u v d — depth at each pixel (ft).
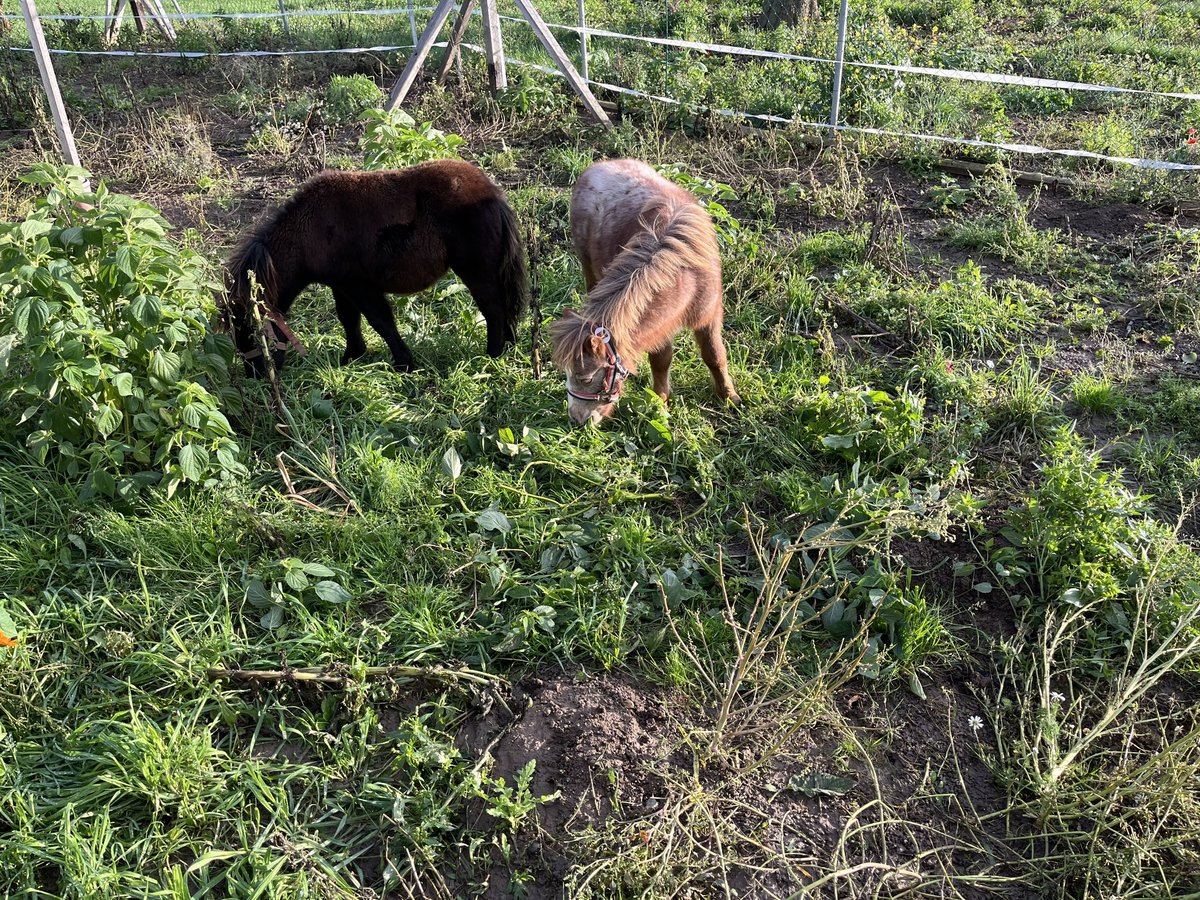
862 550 12.93
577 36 34.81
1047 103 28.73
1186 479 14.34
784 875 9.58
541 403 15.85
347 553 13.01
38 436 13.50
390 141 20.85
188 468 13.17
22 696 10.71
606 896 9.25
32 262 13.08
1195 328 17.72
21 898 9.13
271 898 9.07
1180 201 22.03
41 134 27.43
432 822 9.75
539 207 22.31
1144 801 10.05
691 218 13.79
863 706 11.35
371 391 16.07
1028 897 9.52
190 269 14.69
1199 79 29.73
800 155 26.16
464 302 18.80
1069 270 19.90
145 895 8.99
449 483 14.16
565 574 12.57
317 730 10.68
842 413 15.03
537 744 10.61
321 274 15.89
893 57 28.84
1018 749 10.61
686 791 10.08
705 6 39.27
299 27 37.27
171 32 36.37
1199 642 10.62
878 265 20.02
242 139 27.99
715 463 14.71
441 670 11.08
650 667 11.60
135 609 12.12
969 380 16.21
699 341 15.08
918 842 9.95
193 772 10.12
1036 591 12.73
